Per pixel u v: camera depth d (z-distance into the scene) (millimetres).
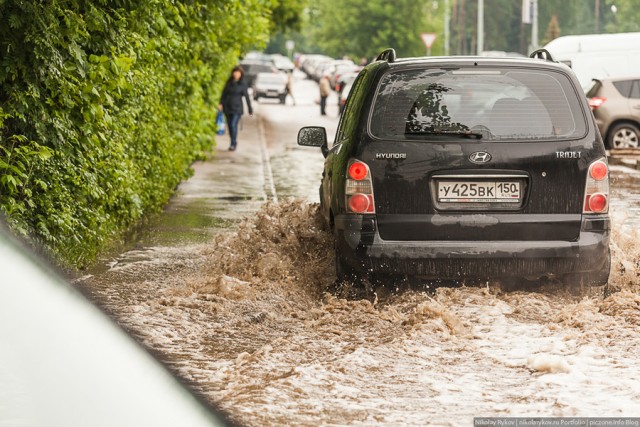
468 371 14125
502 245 18031
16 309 6375
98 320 7090
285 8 109625
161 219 31312
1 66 19141
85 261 22172
